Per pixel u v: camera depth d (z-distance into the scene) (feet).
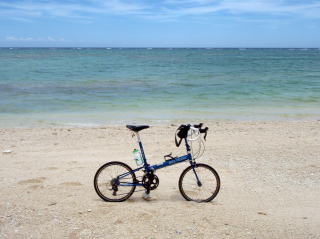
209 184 17.94
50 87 77.61
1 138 33.78
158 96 65.98
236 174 22.59
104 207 16.56
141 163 17.22
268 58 298.56
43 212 15.90
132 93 69.92
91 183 20.43
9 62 183.32
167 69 142.41
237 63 203.92
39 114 47.91
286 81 94.58
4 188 19.29
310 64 195.83
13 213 15.76
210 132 37.14
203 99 62.90
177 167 24.12
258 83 89.56
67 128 39.17
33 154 27.73
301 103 59.21
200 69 144.97
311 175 22.58
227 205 17.17
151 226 14.56
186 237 13.69
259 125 41.65
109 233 13.91
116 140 33.06
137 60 230.89
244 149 29.73
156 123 42.70
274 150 29.43
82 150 29.17
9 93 67.15
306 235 14.11
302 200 18.11
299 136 35.40
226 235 13.91
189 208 16.63
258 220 15.40
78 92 70.44
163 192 18.97
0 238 13.43
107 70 132.05
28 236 13.64
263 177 22.03
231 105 56.80
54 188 19.40
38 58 246.06
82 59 237.04
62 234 13.80
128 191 17.56
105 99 61.72
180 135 17.15
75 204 16.94
